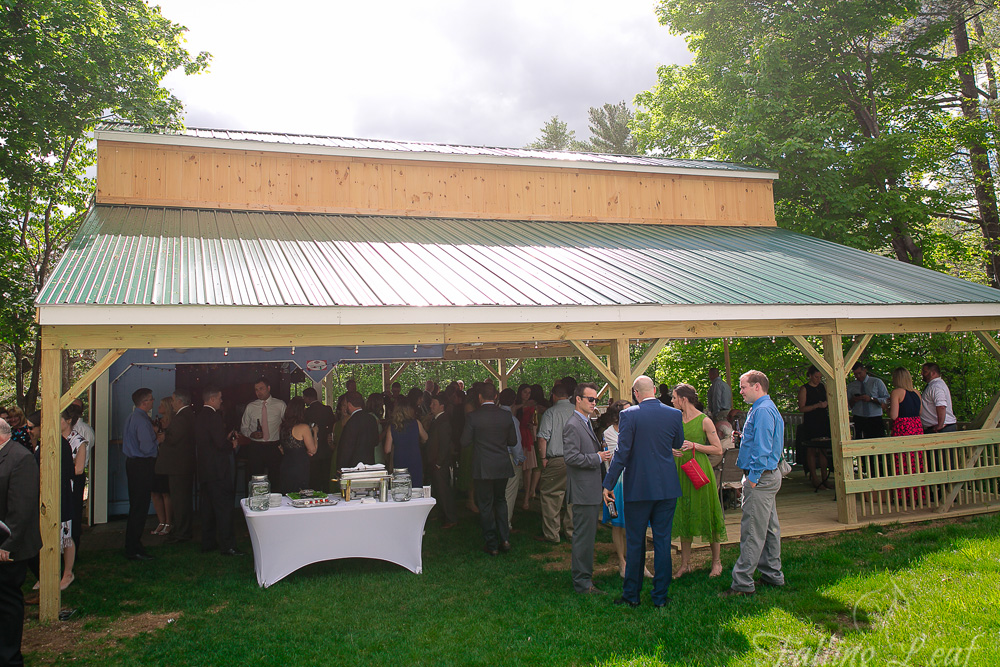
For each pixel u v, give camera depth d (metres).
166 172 10.35
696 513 6.43
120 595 6.39
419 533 7.05
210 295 6.15
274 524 6.56
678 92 19.27
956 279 10.06
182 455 8.68
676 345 16.72
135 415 7.84
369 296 6.66
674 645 4.98
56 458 5.90
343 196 11.14
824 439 10.95
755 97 15.95
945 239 17.17
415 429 8.90
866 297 8.50
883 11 16.42
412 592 6.34
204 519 8.05
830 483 11.65
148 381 10.73
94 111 11.01
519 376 20.17
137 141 10.24
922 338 14.49
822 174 15.07
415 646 5.12
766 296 8.02
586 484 6.19
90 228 8.48
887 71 17.36
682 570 6.61
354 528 6.82
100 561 7.64
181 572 7.13
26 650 5.20
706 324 8.16
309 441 8.11
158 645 5.21
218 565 7.37
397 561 6.93
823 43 16.75
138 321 5.77
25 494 4.82
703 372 16.25
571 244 10.30
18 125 10.73
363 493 7.22
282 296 6.37
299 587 6.48
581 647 5.02
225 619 5.73
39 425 6.94
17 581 4.77
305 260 7.96
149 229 8.74
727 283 8.52
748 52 18.06
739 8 18.30
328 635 5.36
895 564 6.71
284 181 10.88
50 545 5.81
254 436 9.02
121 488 10.32
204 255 7.71
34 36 10.02
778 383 15.94
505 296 7.07
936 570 6.40
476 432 7.72
